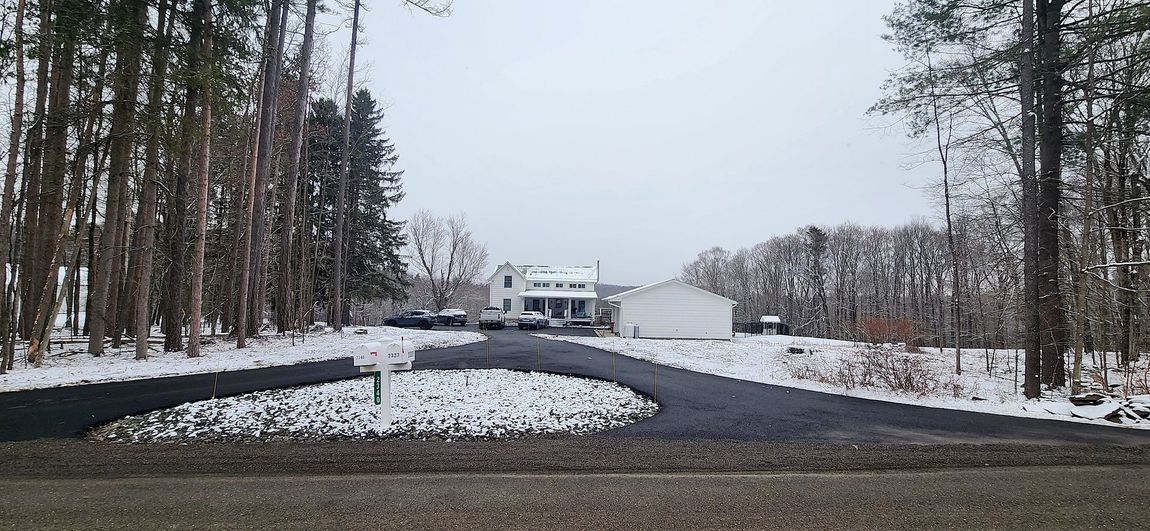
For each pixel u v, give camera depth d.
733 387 12.02
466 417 7.66
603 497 4.49
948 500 4.54
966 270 21.98
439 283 56.56
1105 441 7.01
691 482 4.96
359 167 35.19
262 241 23.05
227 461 5.43
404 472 5.12
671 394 10.70
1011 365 18.39
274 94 20.23
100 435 6.78
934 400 10.87
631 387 11.39
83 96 14.09
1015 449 6.47
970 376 15.59
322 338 22.31
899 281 51.50
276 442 6.28
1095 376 13.20
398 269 40.25
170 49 13.23
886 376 12.45
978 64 13.03
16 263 17.98
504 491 4.61
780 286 61.50
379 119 37.38
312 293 31.17
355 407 8.25
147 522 3.84
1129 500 4.60
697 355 20.78
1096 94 12.02
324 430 6.88
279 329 23.33
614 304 36.25
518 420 7.60
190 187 19.84
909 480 5.13
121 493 4.44
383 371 7.08
